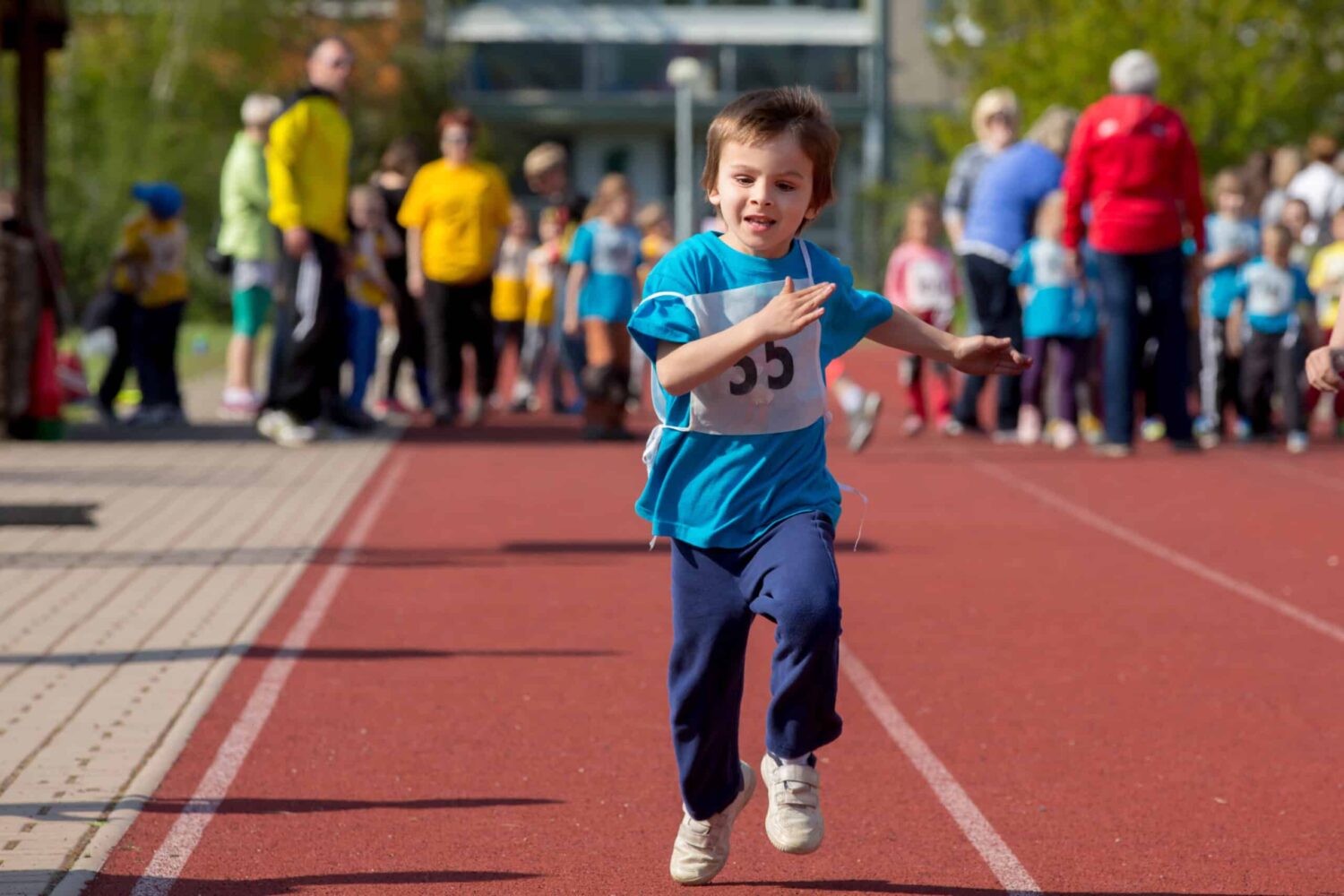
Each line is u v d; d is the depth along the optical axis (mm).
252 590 19344
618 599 19219
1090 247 34594
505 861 10773
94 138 103750
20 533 23094
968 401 37188
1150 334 34844
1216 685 15586
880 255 116500
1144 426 37344
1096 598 19562
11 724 13672
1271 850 11117
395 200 38531
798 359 9930
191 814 11586
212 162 108812
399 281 39125
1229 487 28766
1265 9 81562
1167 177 32062
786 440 9977
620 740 13578
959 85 128500
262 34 117875
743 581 9867
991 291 34656
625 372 35688
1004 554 22391
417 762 12898
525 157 130750
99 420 38562
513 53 129375
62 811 11508
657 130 131500
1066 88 84562
